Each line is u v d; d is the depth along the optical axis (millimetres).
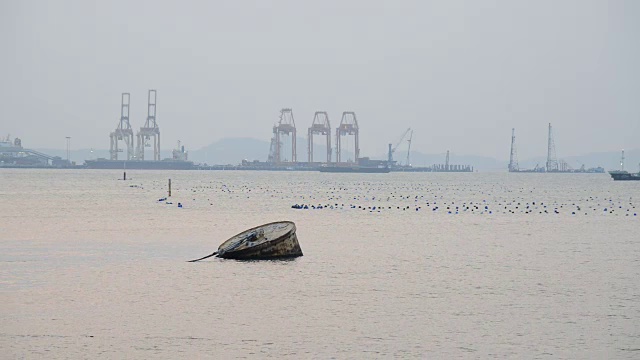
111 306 35719
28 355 28172
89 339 30156
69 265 48531
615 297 38406
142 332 31125
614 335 31125
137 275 44344
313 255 53531
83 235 68625
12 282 42000
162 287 40469
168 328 31719
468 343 29953
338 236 68438
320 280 42812
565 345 29766
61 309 35062
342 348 29188
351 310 35125
